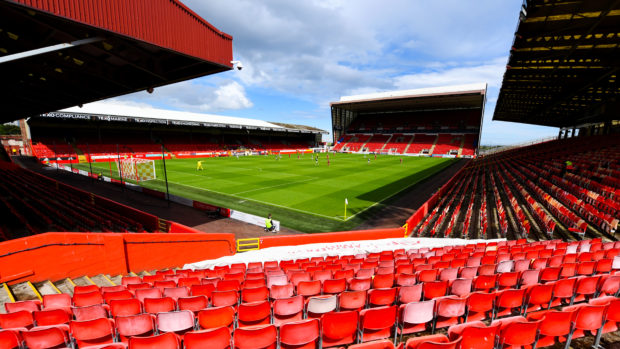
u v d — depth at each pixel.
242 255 12.02
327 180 31.83
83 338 4.04
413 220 15.80
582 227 11.82
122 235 8.48
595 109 42.69
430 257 8.23
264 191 25.89
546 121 69.75
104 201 18.75
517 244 10.55
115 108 54.06
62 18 6.56
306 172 37.81
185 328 4.36
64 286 6.83
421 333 4.91
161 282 6.38
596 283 5.42
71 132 51.97
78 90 14.73
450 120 76.62
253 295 5.52
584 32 18.62
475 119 72.94
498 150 79.19
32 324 4.28
